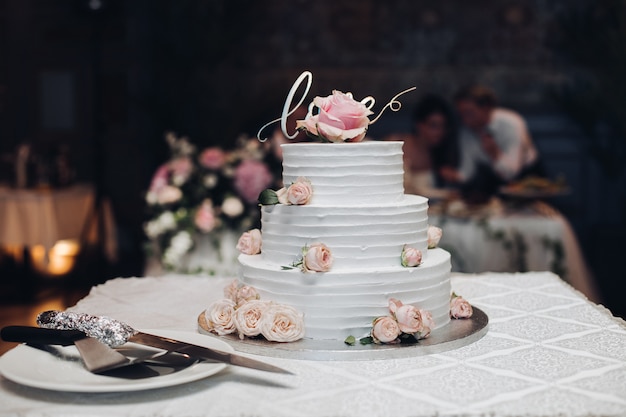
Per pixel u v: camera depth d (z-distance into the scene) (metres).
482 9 7.88
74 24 8.15
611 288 7.03
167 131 7.72
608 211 7.77
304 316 1.83
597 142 7.71
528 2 7.82
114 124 8.13
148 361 1.62
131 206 8.12
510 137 6.06
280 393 1.52
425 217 1.96
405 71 7.95
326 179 1.89
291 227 1.88
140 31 7.79
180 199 3.94
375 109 7.95
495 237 4.52
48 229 5.98
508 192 5.12
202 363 1.60
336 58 8.01
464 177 6.02
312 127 1.97
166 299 2.38
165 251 3.90
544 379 1.60
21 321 5.61
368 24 7.96
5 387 1.57
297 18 7.99
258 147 4.24
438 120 6.01
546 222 4.54
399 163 1.95
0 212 6.01
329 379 1.60
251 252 2.08
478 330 1.91
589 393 1.52
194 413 1.42
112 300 2.36
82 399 1.50
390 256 1.86
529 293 2.44
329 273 1.81
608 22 7.68
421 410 1.43
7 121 8.34
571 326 2.03
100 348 1.62
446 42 7.92
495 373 1.64
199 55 7.71
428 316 1.81
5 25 8.27
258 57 8.03
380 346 1.77
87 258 7.03
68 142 8.26
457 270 4.55
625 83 7.28
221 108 7.98
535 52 7.85
